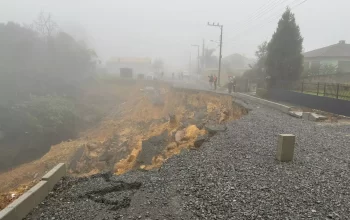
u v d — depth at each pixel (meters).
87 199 6.38
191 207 5.34
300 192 5.79
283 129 11.62
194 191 6.06
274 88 22.20
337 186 6.09
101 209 5.73
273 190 5.90
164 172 7.58
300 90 20.02
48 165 19.69
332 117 14.20
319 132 11.16
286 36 21.56
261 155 8.32
